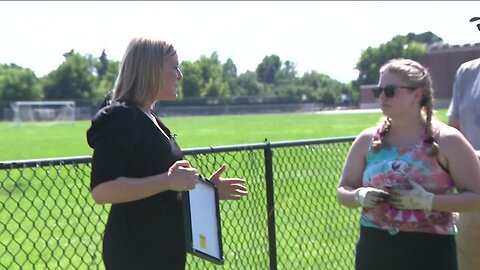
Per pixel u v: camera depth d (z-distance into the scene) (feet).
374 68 342.85
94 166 11.86
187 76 373.61
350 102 352.08
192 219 12.52
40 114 254.68
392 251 13.05
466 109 16.92
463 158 12.84
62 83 342.23
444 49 225.15
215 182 14.15
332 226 27.86
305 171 30.48
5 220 25.14
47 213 25.18
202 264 21.02
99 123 12.03
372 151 13.39
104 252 12.55
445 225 13.11
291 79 439.63
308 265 23.52
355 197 13.04
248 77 433.07
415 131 13.16
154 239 12.33
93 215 25.29
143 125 12.23
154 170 12.23
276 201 27.45
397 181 12.91
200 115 273.95
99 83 351.67
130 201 11.98
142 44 12.44
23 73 335.88
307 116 220.23
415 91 12.96
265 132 129.80
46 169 21.80
